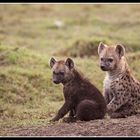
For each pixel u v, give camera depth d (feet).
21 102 51.75
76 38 76.84
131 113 44.24
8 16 101.86
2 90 52.75
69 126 38.17
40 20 97.96
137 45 72.49
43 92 54.24
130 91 44.37
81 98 40.88
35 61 61.26
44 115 47.24
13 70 56.75
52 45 78.38
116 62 44.62
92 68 61.05
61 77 41.37
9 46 64.75
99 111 40.40
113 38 77.92
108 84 45.06
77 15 102.83
